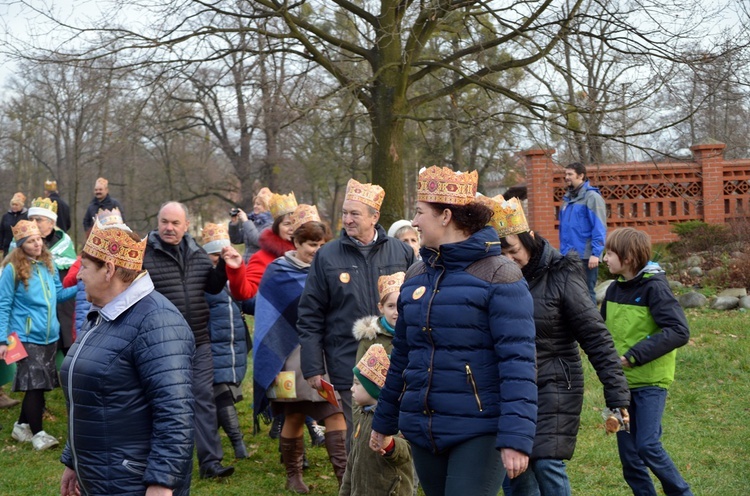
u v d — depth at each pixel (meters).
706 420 7.51
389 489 4.45
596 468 6.35
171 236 6.06
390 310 4.80
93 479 3.45
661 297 4.89
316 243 6.16
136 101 14.77
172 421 3.38
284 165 26.84
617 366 4.16
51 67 13.70
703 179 16.81
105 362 3.42
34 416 7.41
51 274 7.55
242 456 7.00
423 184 3.62
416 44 14.44
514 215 4.20
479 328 3.45
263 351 6.00
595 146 14.09
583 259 10.78
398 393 3.86
